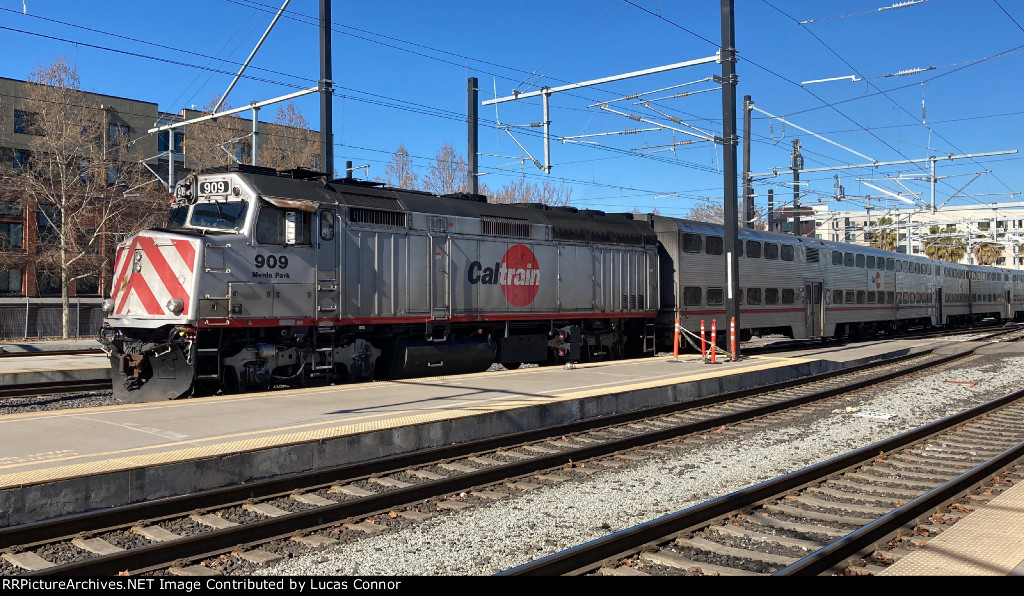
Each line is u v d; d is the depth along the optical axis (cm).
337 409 1146
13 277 4609
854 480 924
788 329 2777
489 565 638
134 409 1137
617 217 2177
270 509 764
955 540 635
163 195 4344
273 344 1377
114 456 807
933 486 894
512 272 1780
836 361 2192
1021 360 2442
